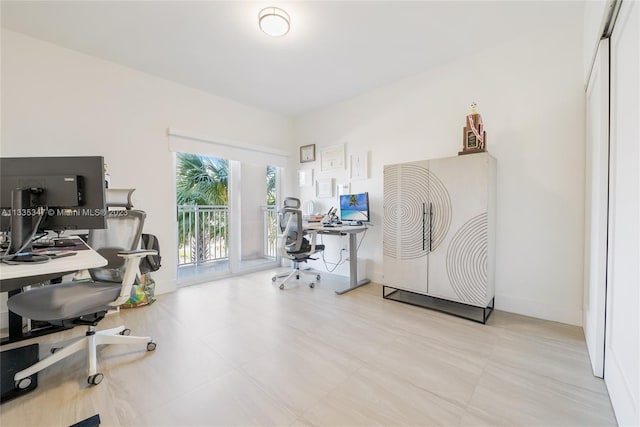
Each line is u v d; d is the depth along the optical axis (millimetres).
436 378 1540
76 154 2568
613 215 1390
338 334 2084
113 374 1568
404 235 2773
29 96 2340
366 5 1999
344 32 2322
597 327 1529
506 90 2494
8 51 2246
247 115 3941
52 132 2447
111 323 2266
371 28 2270
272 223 4547
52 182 1363
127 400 1357
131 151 2891
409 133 3176
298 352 1821
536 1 1963
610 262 1429
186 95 3314
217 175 4262
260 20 2064
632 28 1162
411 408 1312
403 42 2471
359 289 3271
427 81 3008
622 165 1272
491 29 2293
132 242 1775
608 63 1482
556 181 2271
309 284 3434
